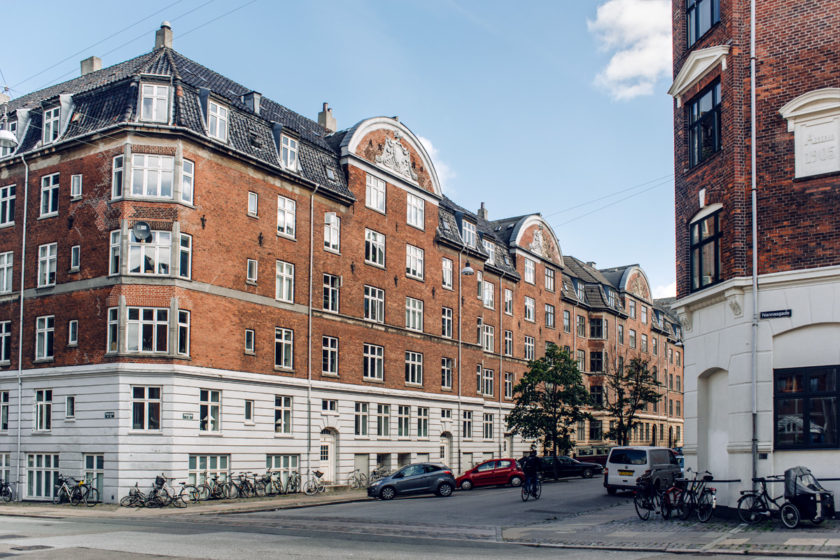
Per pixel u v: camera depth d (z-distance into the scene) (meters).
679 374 86.38
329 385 36.22
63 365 29.91
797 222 18.62
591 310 68.44
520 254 57.47
